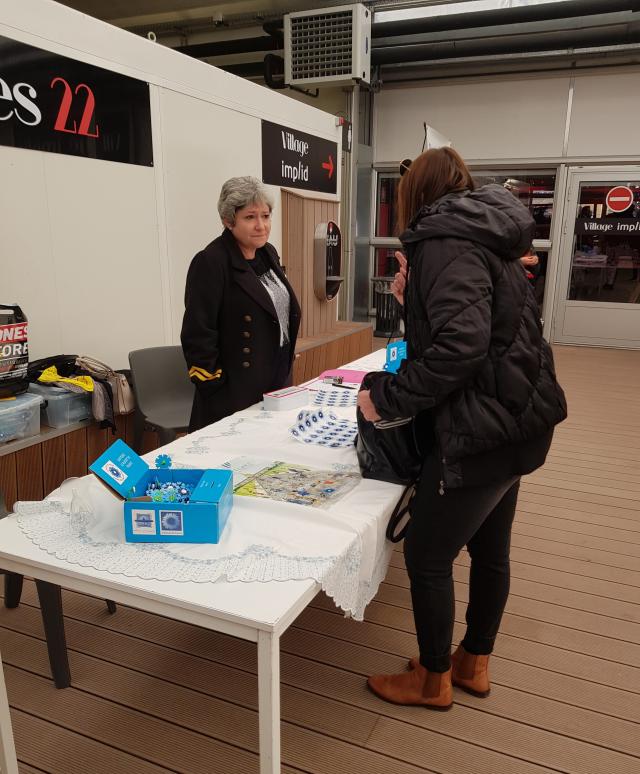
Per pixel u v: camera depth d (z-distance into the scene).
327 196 5.38
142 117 3.29
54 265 2.94
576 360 6.84
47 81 2.77
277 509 1.39
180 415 2.97
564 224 7.43
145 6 6.10
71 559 1.17
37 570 1.19
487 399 1.29
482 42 6.29
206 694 1.79
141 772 1.52
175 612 1.08
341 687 1.81
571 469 3.66
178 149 3.57
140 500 1.24
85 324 3.14
